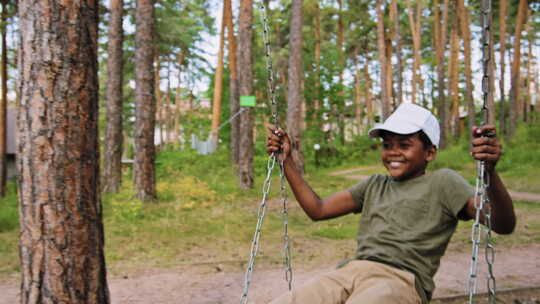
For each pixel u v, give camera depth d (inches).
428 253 83.7
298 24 690.2
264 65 1334.9
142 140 492.7
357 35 1454.2
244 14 612.7
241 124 620.7
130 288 213.0
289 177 103.3
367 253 88.0
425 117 89.5
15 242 328.2
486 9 81.6
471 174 749.3
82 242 112.9
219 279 227.8
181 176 750.5
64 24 110.6
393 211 87.9
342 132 1478.8
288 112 707.4
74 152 111.6
